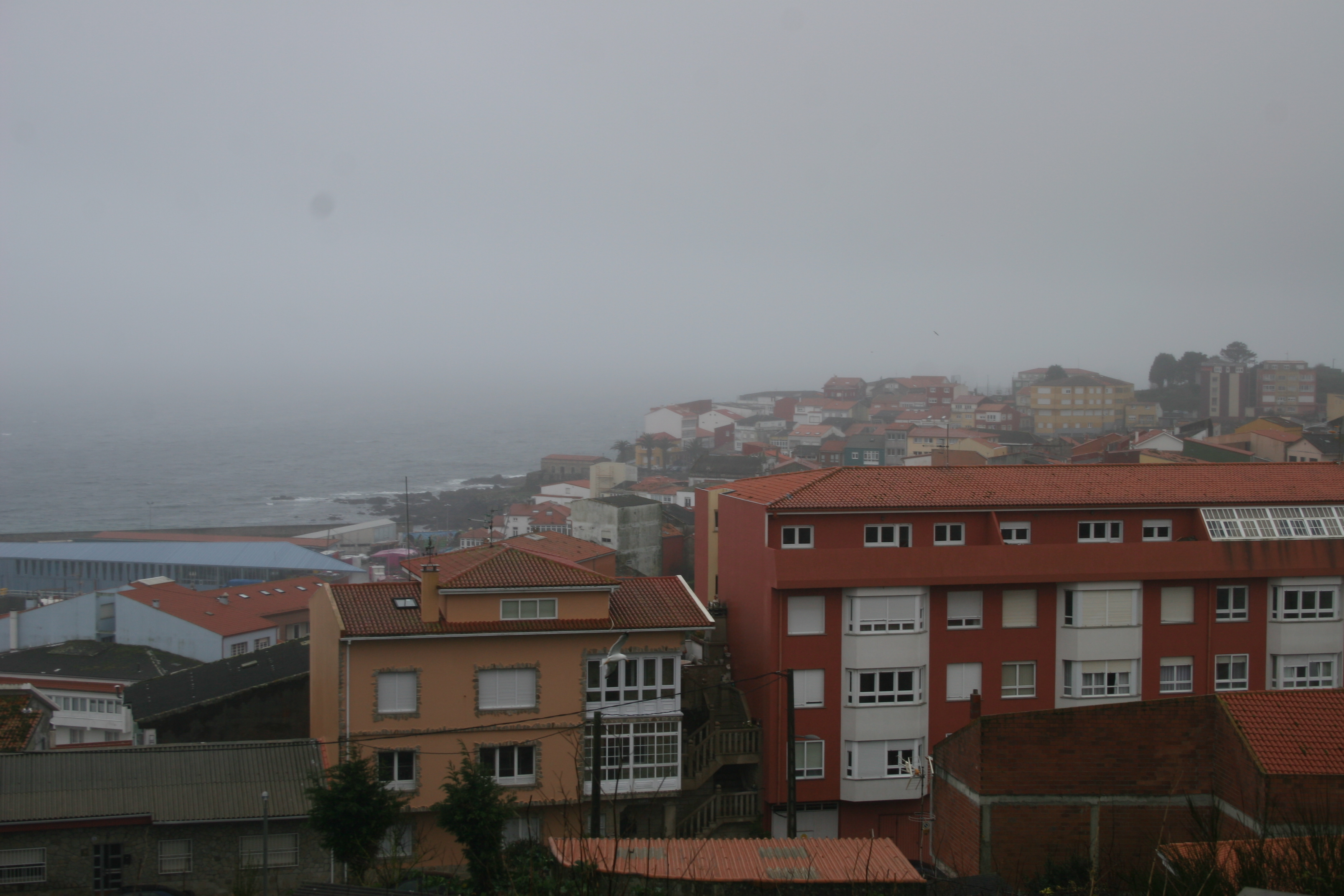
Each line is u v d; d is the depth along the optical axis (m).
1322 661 45.31
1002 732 27.89
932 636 43.88
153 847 37.72
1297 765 25.81
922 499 45.09
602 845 26.22
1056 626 44.56
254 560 143.12
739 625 47.53
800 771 43.22
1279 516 45.88
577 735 40.69
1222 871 18.23
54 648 89.06
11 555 146.50
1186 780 27.86
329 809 34.44
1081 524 45.91
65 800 37.72
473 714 40.00
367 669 39.31
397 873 29.86
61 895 37.12
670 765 41.56
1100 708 27.89
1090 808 27.78
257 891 35.59
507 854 34.09
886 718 43.31
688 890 24.02
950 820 29.83
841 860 26.11
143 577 142.50
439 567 43.12
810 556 42.84
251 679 57.91
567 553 95.19
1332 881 16.09
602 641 40.97
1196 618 44.81
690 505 179.38
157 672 81.88
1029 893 24.94
